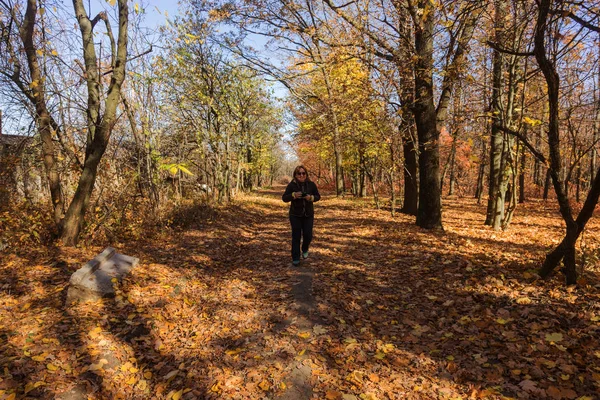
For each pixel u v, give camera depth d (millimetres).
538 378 2910
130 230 8352
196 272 6227
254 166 28438
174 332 4051
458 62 8000
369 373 3191
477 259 6047
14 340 3447
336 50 11281
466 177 34844
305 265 6613
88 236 7156
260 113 18578
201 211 11727
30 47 6500
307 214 6594
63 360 3213
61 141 7254
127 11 6898
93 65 6918
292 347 3666
